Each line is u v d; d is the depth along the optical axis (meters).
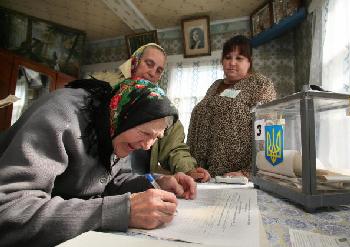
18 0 3.39
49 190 0.50
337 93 0.65
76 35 4.06
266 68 3.41
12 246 0.42
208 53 3.70
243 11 3.50
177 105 3.69
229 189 0.94
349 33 1.88
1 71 2.98
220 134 1.47
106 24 3.94
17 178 0.45
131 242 0.38
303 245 0.41
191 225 0.52
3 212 0.42
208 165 1.53
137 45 4.02
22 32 3.59
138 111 0.60
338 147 0.77
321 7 2.32
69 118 0.55
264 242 0.42
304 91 0.63
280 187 0.76
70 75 3.97
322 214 0.60
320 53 2.32
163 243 0.39
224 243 0.42
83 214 0.46
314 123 0.63
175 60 3.86
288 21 2.76
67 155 0.54
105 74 1.46
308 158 0.62
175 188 0.79
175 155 1.29
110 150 0.64
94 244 0.37
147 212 0.49
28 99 3.15
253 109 0.96
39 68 3.34
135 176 0.84
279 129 0.77
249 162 1.42
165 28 3.97
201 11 3.51
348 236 0.46
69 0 3.35
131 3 3.30
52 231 0.42
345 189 0.63
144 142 0.62
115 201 0.49
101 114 0.62
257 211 0.63
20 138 0.48
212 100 1.57
